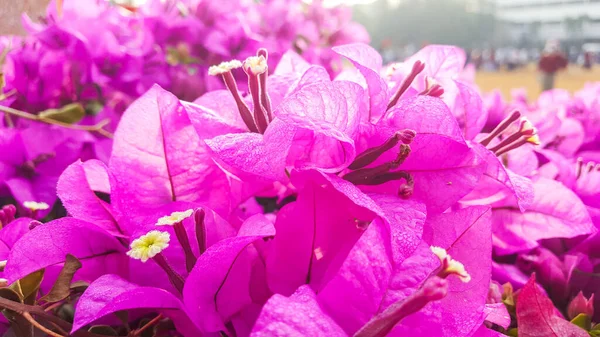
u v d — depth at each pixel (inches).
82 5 11.4
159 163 5.7
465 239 5.4
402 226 4.9
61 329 5.4
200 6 13.1
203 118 6.0
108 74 11.3
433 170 5.6
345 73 6.7
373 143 5.5
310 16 16.1
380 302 4.5
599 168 10.0
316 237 5.4
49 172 9.7
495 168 5.9
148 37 11.8
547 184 7.7
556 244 8.7
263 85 5.9
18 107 10.6
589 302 7.0
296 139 5.5
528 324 5.4
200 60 12.8
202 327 5.0
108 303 4.7
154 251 4.9
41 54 10.6
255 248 5.4
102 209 6.0
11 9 11.9
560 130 12.7
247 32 13.2
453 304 5.1
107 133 9.7
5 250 6.3
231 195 6.2
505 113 12.2
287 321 4.1
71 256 5.4
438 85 6.3
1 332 6.0
